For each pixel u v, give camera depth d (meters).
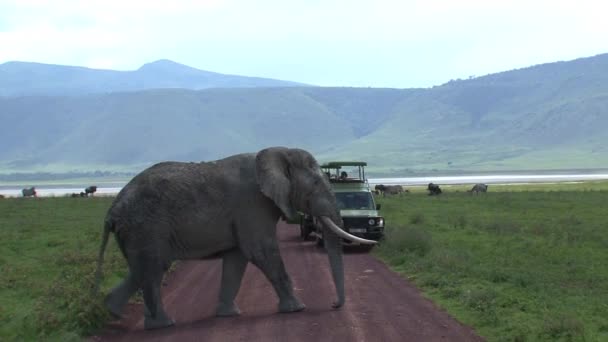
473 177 198.50
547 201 48.19
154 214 12.12
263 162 12.63
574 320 11.02
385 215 38.12
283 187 12.48
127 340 11.32
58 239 26.20
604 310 12.59
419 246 21.94
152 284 12.12
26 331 11.70
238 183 12.61
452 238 25.58
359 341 10.62
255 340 10.91
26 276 17.53
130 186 12.39
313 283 16.53
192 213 12.29
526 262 19.05
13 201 59.56
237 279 13.10
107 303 12.62
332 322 12.02
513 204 45.47
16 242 25.58
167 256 12.27
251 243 12.57
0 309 13.33
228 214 12.54
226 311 12.98
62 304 13.37
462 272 17.03
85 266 18.27
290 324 11.95
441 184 124.94
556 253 20.86
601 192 61.75
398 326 11.62
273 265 12.75
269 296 14.93
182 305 14.29
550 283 15.50
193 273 18.89
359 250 23.84
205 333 11.55
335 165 27.78
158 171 12.43
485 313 12.27
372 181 171.50
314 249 24.52
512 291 14.62
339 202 25.41
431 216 36.81
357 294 14.91
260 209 12.65
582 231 26.81
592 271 17.50
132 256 12.16
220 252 13.06
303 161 13.15
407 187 109.19
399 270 18.73
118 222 12.24
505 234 26.75
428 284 15.93
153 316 12.16
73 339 10.88
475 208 43.00
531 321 11.71
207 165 12.73
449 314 12.63
